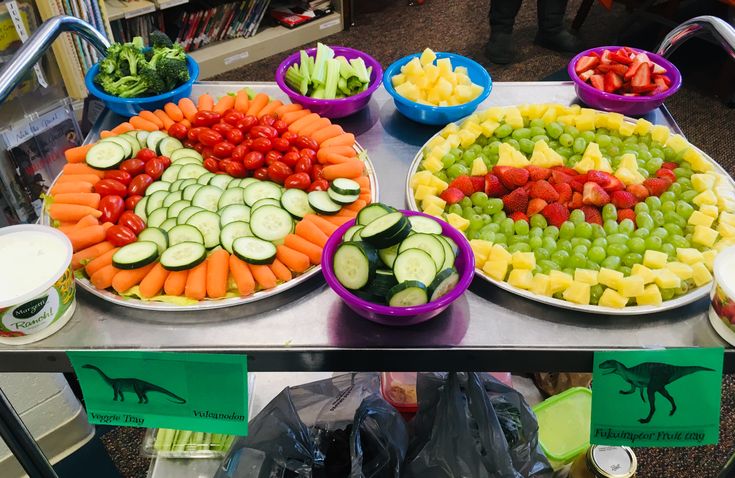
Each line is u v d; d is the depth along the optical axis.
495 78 3.72
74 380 2.03
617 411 1.05
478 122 1.50
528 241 1.21
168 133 1.48
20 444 1.15
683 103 3.52
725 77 3.50
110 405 1.10
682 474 1.90
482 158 1.39
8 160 2.09
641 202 1.28
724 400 2.10
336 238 1.09
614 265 1.14
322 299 1.11
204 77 3.85
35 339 1.02
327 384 1.59
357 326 1.06
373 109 1.64
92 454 1.96
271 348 1.01
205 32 3.85
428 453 1.33
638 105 1.53
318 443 1.42
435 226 1.12
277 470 1.36
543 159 1.37
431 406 1.38
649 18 3.89
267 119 1.46
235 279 1.10
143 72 1.56
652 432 1.07
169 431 1.59
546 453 1.57
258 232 1.18
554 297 1.10
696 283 1.09
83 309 1.08
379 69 1.66
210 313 1.08
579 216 1.24
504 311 1.08
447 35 4.22
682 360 1.00
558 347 1.01
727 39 1.46
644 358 1.00
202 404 1.09
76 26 1.52
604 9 4.48
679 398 1.03
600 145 1.45
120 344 1.02
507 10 3.70
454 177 1.36
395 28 4.33
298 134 1.44
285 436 1.37
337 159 1.36
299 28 4.11
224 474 1.35
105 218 1.22
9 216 2.19
